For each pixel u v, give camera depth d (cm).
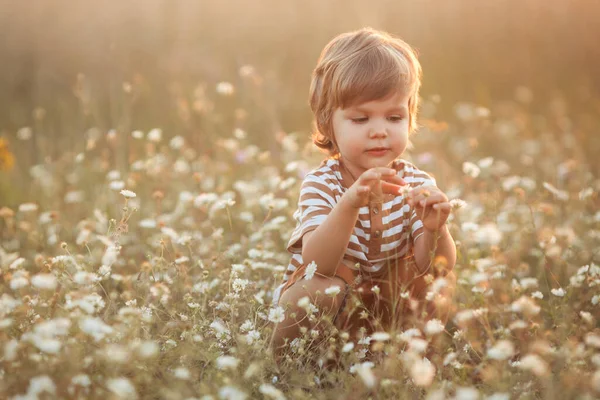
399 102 245
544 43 816
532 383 213
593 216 362
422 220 231
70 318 220
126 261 337
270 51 790
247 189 400
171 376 211
